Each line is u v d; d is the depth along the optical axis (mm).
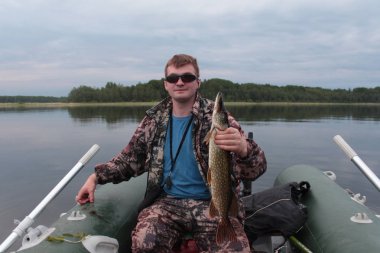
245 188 4527
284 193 3758
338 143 3771
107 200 3602
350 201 3545
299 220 3506
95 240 2844
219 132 2498
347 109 39875
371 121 24734
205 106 3158
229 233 2678
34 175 9773
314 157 11945
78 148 14094
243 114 28750
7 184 8883
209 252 2963
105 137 16766
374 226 2980
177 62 3104
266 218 3596
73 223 3066
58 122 25203
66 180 3598
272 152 12805
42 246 2676
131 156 3455
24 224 3162
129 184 4156
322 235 3166
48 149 13992
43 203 3375
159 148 3219
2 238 5785
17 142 15883
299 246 3471
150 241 2910
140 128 3389
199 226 3033
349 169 10328
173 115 3242
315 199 3748
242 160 2803
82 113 34000
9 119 28688
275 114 29875
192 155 3117
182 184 3139
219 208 2613
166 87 3217
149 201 3209
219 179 2562
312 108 40375
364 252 2641
